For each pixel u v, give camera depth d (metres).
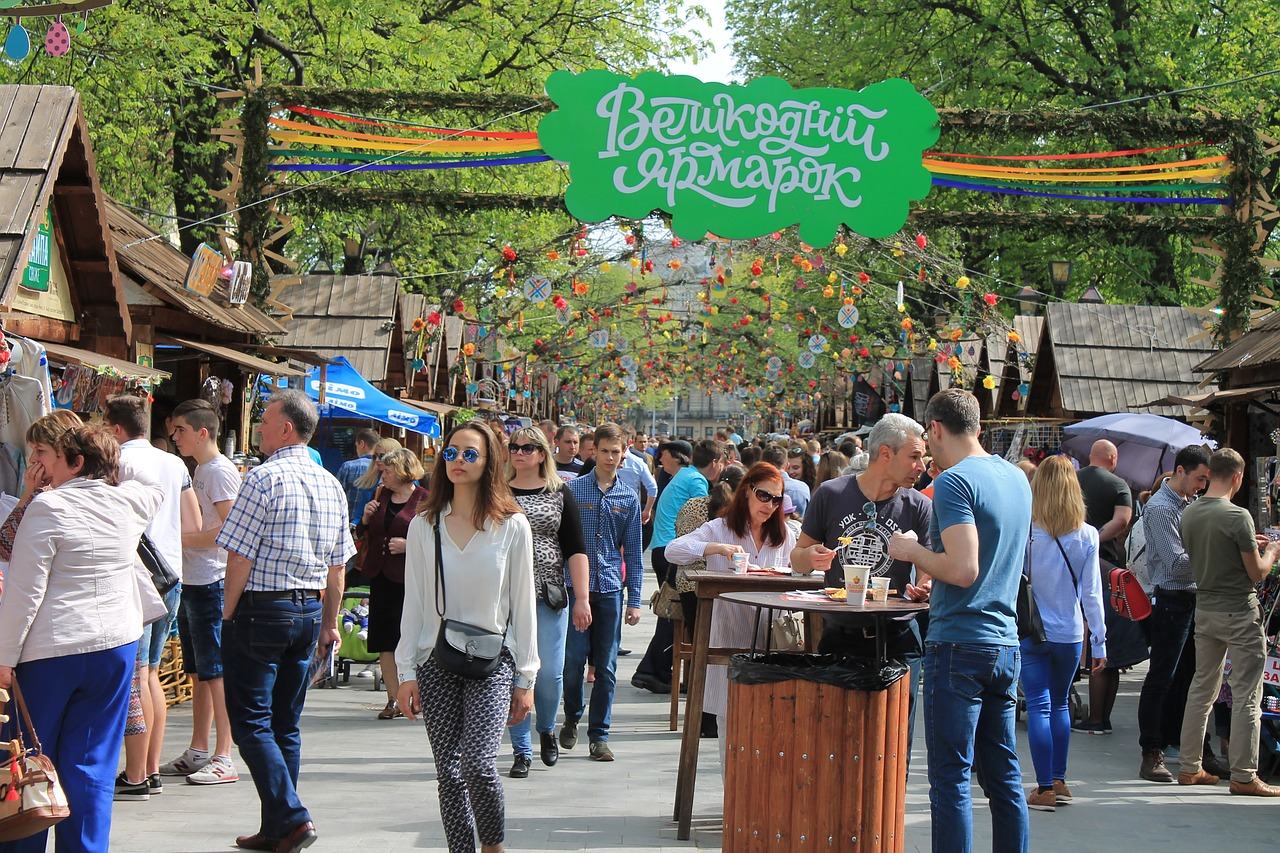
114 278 8.83
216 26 17.75
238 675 5.45
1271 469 10.18
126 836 5.74
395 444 10.16
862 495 5.79
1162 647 7.58
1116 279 25.00
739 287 21.91
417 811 6.35
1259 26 23.69
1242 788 7.16
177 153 19.42
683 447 11.30
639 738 8.55
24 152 7.76
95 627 4.74
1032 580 6.77
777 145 10.24
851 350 23.98
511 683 5.04
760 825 5.01
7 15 6.51
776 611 6.32
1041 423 17.08
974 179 11.61
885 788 4.95
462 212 12.09
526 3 24.12
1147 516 7.72
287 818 5.44
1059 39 25.56
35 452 4.89
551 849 5.70
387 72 19.47
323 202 11.85
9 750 4.41
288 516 5.54
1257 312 12.02
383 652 8.94
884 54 26.77
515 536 5.03
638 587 8.28
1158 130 11.44
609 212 10.23
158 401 11.71
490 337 24.20
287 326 17.94
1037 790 6.71
